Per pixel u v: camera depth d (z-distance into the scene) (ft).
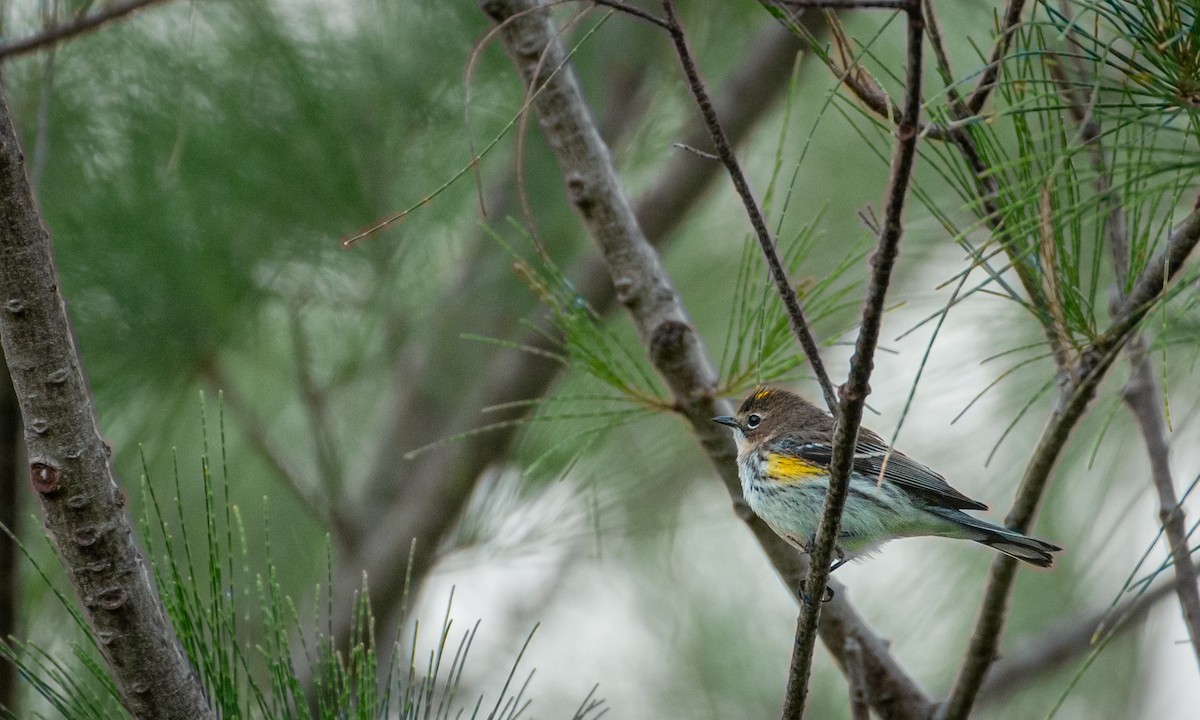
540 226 41.47
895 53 41.65
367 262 39.70
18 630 30.01
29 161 34.37
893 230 19.02
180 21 36.50
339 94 38.29
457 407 44.88
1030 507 27.43
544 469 38.93
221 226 37.11
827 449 34.14
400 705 20.34
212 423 41.01
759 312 27.04
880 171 46.68
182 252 36.14
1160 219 30.55
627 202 30.78
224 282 36.81
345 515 41.73
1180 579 26.02
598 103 42.04
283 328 42.83
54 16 26.50
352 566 42.50
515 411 42.52
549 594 51.01
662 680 51.06
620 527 43.27
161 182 36.29
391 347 42.29
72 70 35.40
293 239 38.65
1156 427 27.89
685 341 29.45
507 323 43.01
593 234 30.58
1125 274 25.68
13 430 29.37
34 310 19.71
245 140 37.32
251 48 37.58
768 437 34.94
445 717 20.52
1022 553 27.61
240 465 42.91
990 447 40.52
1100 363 23.91
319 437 40.50
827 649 31.81
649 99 42.29
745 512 32.42
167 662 20.66
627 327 43.37
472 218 41.81
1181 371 34.68
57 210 35.22
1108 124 24.84
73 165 35.60
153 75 35.99
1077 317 23.71
